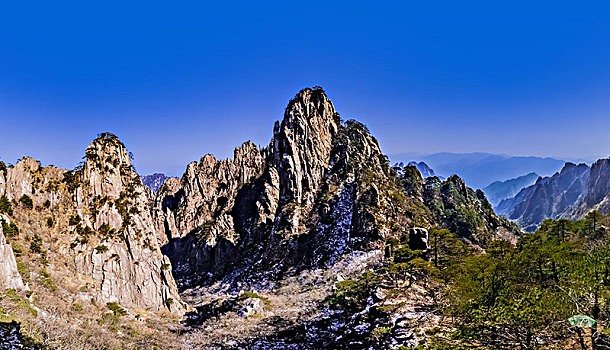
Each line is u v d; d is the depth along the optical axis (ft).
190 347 238.48
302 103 559.38
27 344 161.27
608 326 115.44
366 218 425.69
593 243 215.10
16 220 252.01
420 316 209.36
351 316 255.91
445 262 300.81
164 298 293.02
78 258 265.13
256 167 636.07
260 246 492.95
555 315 120.26
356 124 590.14
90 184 296.71
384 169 542.16
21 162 277.44
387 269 294.25
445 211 495.00
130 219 297.53
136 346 217.56
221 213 579.07
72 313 216.13
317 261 415.85
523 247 260.83
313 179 519.19
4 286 193.88
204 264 522.88
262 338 251.19
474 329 143.02
